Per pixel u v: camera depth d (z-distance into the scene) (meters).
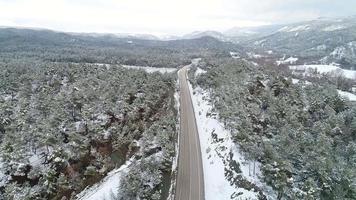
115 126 92.81
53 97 103.31
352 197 65.06
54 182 68.56
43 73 138.38
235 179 68.50
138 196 64.12
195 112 124.25
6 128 82.94
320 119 101.69
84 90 109.19
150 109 110.56
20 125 81.56
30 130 77.75
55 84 126.31
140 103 109.31
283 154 71.88
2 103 95.25
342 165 69.38
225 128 92.88
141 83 130.25
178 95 149.12
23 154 70.81
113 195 64.44
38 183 67.38
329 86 132.12
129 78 133.38
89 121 89.44
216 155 82.25
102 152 84.06
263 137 82.75
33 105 97.06
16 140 72.50
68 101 98.00
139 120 102.81
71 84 125.25
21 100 99.06
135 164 73.81
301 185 66.00
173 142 91.19
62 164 72.94
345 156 79.50
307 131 89.94
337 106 111.00
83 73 142.88
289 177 68.06
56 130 80.44
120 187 65.38
